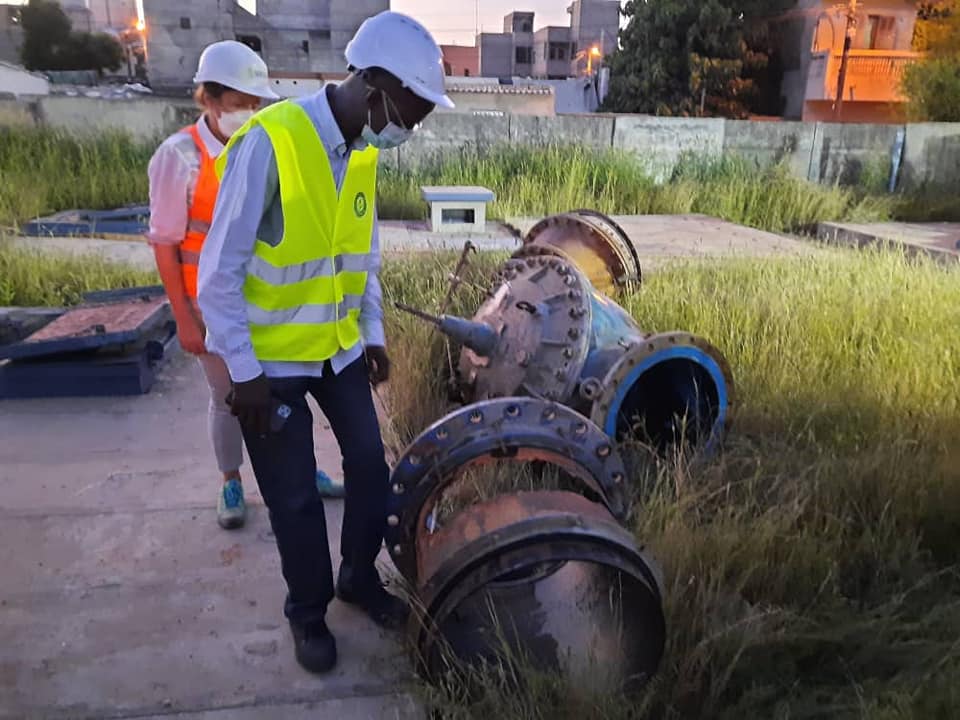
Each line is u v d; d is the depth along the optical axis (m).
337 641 2.86
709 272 7.48
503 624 2.73
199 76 3.08
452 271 6.64
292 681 2.66
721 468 3.66
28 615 2.94
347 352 2.67
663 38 33.44
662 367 4.53
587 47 66.38
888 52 31.98
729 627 2.59
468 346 4.03
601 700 2.38
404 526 2.75
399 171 14.54
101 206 12.30
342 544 2.90
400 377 4.83
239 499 3.58
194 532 3.53
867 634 2.80
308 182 2.30
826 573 3.13
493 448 2.72
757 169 15.71
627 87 34.88
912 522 3.50
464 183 14.09
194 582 3.17
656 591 2.41
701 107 33.16
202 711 2.52
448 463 2.70
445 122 14.58
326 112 2.32
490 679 2.44
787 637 2.72
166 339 5.89
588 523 2.33
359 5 34.62
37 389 5.04
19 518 3.59
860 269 7.38
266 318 2.42
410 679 2.65
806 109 33.78
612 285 5.84
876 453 3.81
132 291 6.54
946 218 14.65
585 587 2.77
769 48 35.28
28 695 2.55
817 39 32.78
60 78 36.41
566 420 2.80
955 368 5.15
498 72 73.94
